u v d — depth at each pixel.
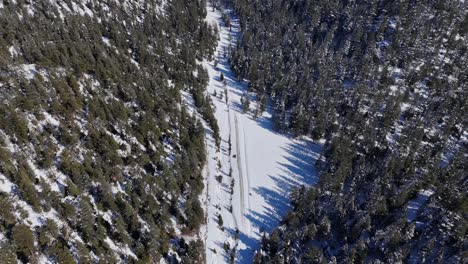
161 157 89.69
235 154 115.69
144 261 65.31
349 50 159.12
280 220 94.00
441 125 115.81
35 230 54.06
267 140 123.81
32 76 81.81
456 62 137.88
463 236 77.38
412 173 96.12
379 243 80.12
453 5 166.50
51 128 71.94
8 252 47.50
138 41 137.38
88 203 63.88
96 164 72.31
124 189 74.62
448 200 83.62
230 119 131.62
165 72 133.00
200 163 99.31
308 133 125.62
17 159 60.81
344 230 84.19
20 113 68.56
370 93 131.62
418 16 159.75
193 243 73.88
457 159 96.88
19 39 96.81
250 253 83.94
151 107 101.69
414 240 81.25
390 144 111.06
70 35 113.88
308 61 154.00
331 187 94.00
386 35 157.75
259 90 145.88
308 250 81.69
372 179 97.62
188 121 109.62
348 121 120.62
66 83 85.88
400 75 139.50
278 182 106.69
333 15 179.75
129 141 85.12
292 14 190.25
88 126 78.50
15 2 118.56
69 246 56.41
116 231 65.12
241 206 96.19
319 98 132.12
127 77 107.81
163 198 79.38
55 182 64.19
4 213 51.69
